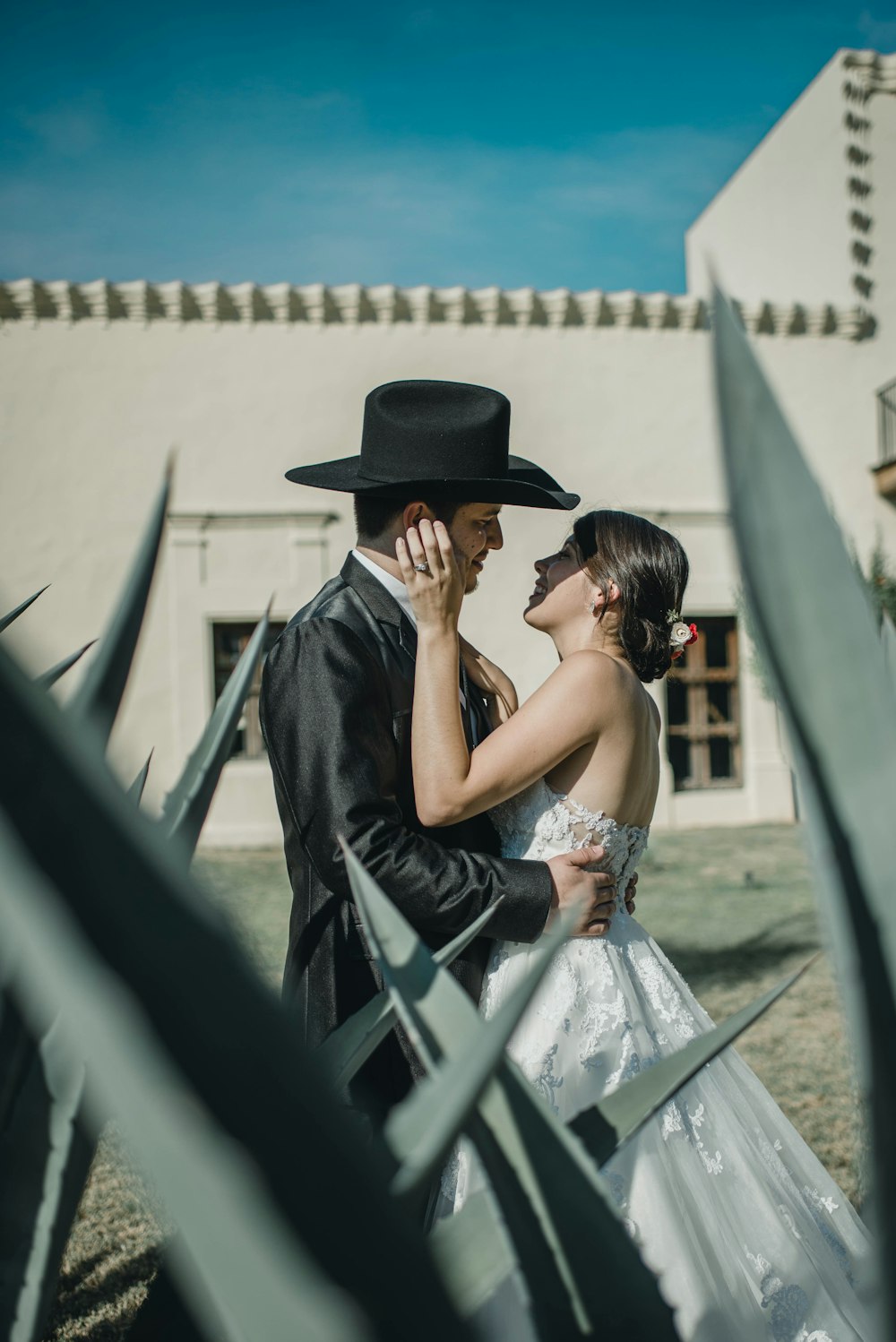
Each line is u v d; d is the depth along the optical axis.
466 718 1.84
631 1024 1.64
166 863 0.33
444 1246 0.60
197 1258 0.32
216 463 11.62
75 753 0.32
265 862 10.12
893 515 12.54
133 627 0.56
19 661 0.32
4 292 11.23
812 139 13.46
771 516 0.40
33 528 11.40
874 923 0.42
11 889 0.31
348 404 11.75
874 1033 0.42
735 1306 1.42
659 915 6.99
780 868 8.95
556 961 1.65
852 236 12.63
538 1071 1.59
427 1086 0.53
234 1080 0.33
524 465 2.33
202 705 11.54
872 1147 0.43
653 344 12.16
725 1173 1.55
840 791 0.42
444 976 0.63
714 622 12.59
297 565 11.64
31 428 11.43
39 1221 0.58
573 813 1.72
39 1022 0.55
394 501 1.76
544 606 1.85
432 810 1.59
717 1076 1.71
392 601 1.75
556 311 11.88
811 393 12.45
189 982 0.32
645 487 12.16
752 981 5.25
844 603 0.42
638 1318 0.55
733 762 12.71
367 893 0.66
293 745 1.57
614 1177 1.44
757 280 15.28
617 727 1.71
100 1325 2.33
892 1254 0.42
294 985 1.64
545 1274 0.55
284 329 11.66
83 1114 0.58
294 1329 0.31
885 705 0.42
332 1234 0.35
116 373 11.52
